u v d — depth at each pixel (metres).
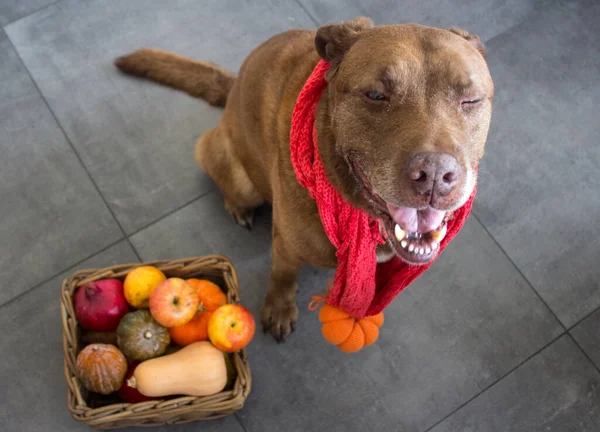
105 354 1.03
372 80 0.78
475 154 0.80
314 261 1.07
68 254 1.32
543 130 1.45
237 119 1.16
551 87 1.50
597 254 1.35
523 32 1.55
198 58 1.51
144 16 1.54
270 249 1.35
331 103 0.86
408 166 0.73
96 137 1.42
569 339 1.27
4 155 1.39
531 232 1.36
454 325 1.28
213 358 1.05
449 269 1.32
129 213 1.36
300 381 1.23
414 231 0.85
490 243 1.35
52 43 1.50
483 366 1.25
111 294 1.10
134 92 1.46
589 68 1.53
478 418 1.21
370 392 1.23
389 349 1.26
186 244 1.34
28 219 1.34
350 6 1.57
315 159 0.90
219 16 1.55
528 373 1.25
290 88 1.00
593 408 1.22
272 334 1.25
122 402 1.10
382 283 1.10
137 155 1.41
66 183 1.38
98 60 1.49
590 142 1.45
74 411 1.01
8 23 1.51
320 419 1.21
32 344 1.24
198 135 1.43
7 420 1.19
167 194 1.38
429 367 1.25
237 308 1.07
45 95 1.45
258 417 1.21
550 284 1.32
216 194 1.38
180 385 1.04
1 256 1.31
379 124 0.79
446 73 0.77
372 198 0.85
